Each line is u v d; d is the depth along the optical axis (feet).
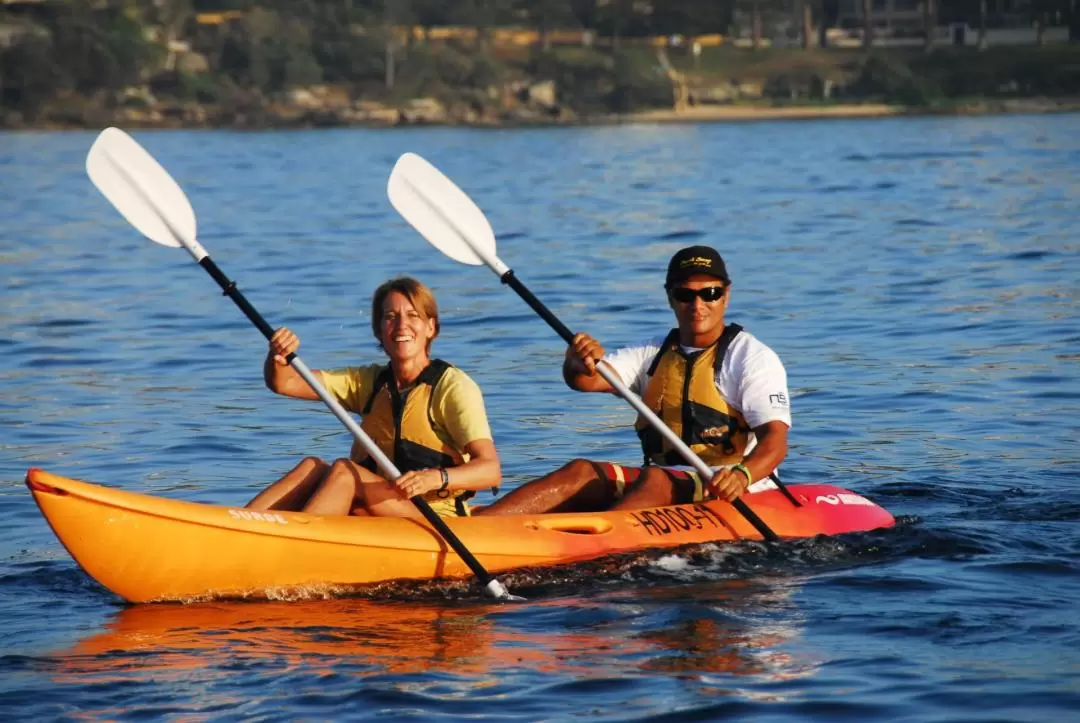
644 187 188.14
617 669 29.40
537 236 126.82
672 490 39.27
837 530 39.24
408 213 41.37
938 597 33.78
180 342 74.43
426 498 36.70
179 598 34.35
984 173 190.80
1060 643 30.40
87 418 57.16
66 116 464.65
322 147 337.31
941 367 64.18
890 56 543.39
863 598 33.86
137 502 33.32
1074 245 106.22
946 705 27.22
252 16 508.12
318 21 517.96
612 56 522.88
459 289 93.61
